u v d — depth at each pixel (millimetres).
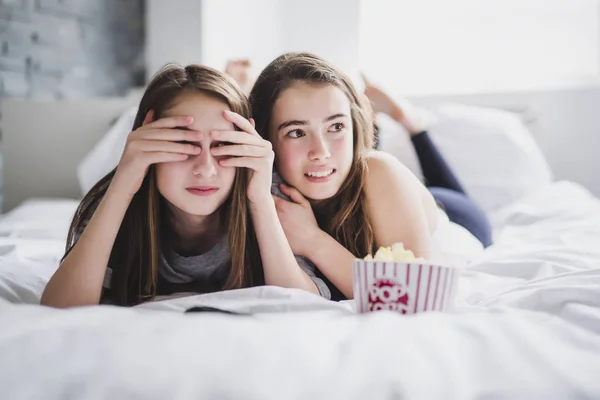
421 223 1018
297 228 950
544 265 982
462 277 1002
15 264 981
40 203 2225
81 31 2533
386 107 1883
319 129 932
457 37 2617
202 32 2535
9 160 2559
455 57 2627
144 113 867
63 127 2553
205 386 442
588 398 457
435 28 2633
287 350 498
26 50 2396
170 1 2598
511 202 2098
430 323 596
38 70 2436
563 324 605
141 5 2662
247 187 856
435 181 1827
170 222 914
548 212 1678
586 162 2461
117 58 2625
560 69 2535
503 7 2561
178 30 2588
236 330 547
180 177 803
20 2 2363
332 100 933
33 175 2574
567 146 2475
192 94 820
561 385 466
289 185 999
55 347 501
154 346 498
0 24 2318
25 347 499
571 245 1213
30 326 558
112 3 2598
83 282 792
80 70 2543
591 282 784
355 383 449
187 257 911
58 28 2473
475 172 2133
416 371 469
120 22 2623
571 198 1815
